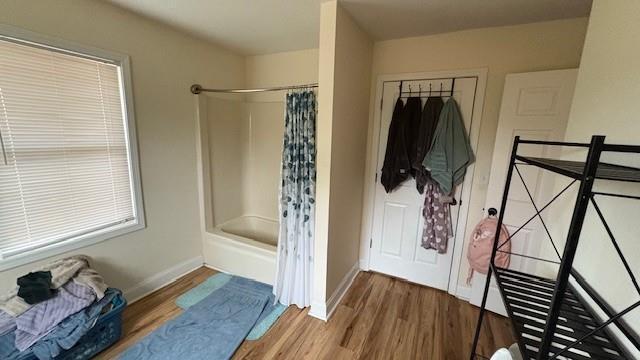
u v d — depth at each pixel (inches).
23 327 54.1
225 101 113.9
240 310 82.5
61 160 68.1
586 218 43.2
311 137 79.0
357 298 91.8
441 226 92.1
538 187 76.2
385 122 98.0
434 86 88.9
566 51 72.6
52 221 68.0
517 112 76.7
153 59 84.0
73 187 70.9
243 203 131.2
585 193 25.2
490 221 82.9
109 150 77.2
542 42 74.7
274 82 117.5
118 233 80.2
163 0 68.9
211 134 109.2
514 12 69.5
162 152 90.4
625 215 35.0
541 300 43.7
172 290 92.4
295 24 83.1
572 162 40.9
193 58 96.9
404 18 75.3
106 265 78.7
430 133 87.4
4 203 60.3
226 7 72.3
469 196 88.9
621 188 36.1
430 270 98.7
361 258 110.8
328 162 73.5
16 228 62.5
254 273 99.0
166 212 94.0
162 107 88.7
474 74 83.2
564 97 70.9
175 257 99.1
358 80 85.9
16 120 60.2
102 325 64.4
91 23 68.7
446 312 85.2
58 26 63.3
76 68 68.2
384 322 80.1
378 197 103.7
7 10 56.0
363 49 86.5
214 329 74.3
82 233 73.5
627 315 33.8
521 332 37.2
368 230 107.5
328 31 67.6
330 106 70.6
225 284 96.7
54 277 62.1
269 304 86.7
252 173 130.5
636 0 36.0
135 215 85.1
